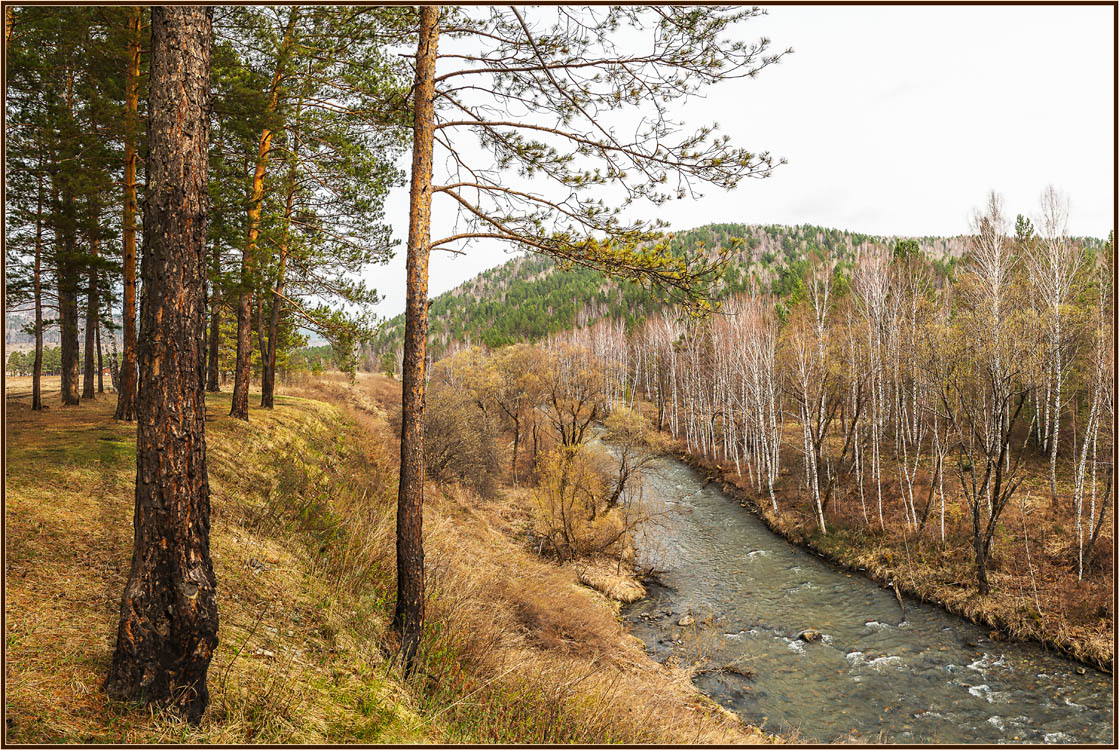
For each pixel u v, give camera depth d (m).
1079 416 24.94
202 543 3.78
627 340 69.06
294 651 5.11
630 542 21.50
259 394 22.58
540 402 33.84
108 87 12.30
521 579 12.28
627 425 25.73
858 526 22.25
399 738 4.43
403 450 6.45
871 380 27.47
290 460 11.48
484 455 25.45
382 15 7.16
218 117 12.81
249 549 6.91
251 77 13.18
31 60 11.61
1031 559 17.67
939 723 11.23
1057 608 15.20
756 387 29.97
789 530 23.97
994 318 20.06
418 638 6.29
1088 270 26.19
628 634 14.21
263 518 8.07
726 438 36.59
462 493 21.45
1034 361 18.50
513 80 6.57
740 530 25.03
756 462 31.06
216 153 13.62
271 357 17.58
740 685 12.51
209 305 15.96
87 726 3.21
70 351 16.47
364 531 9.24
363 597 7.11
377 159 16.19
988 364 19.19
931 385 22.62
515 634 8.74
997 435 19.66
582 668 8.36
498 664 7.01
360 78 13.16
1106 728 11.05
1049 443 25.23
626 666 11.16
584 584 17.44
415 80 6.54
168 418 3.62
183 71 3.76
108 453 8.50
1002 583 16.89
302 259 16.62
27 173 13.54
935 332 22.25
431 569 8.88
